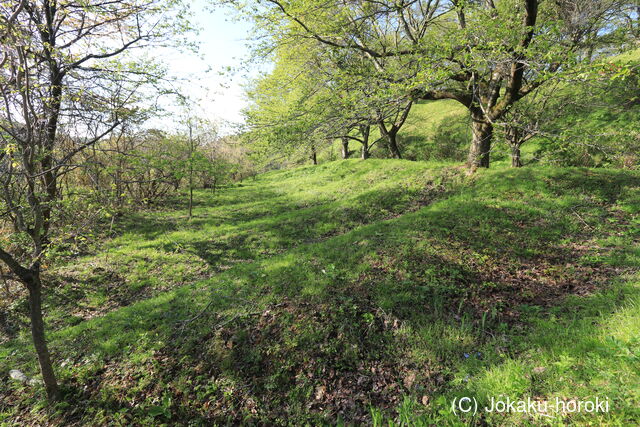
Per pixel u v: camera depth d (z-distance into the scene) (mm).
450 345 4395
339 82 10102
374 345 4672
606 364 2965
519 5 9484
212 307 5895
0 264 7285
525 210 8391
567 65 6012
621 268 5449
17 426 4133
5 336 6375
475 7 8383
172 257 9836
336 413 3869
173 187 19219
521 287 5566
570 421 2555
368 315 5078
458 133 21984
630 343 3051
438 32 12383
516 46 7238
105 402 4316
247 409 4086
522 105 12641
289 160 11930
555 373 3160
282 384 4328
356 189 15336
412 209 11172
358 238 7871
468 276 5934
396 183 13492
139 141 13164
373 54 10164
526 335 4273
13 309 7055
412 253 6637
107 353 5125
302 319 5219
